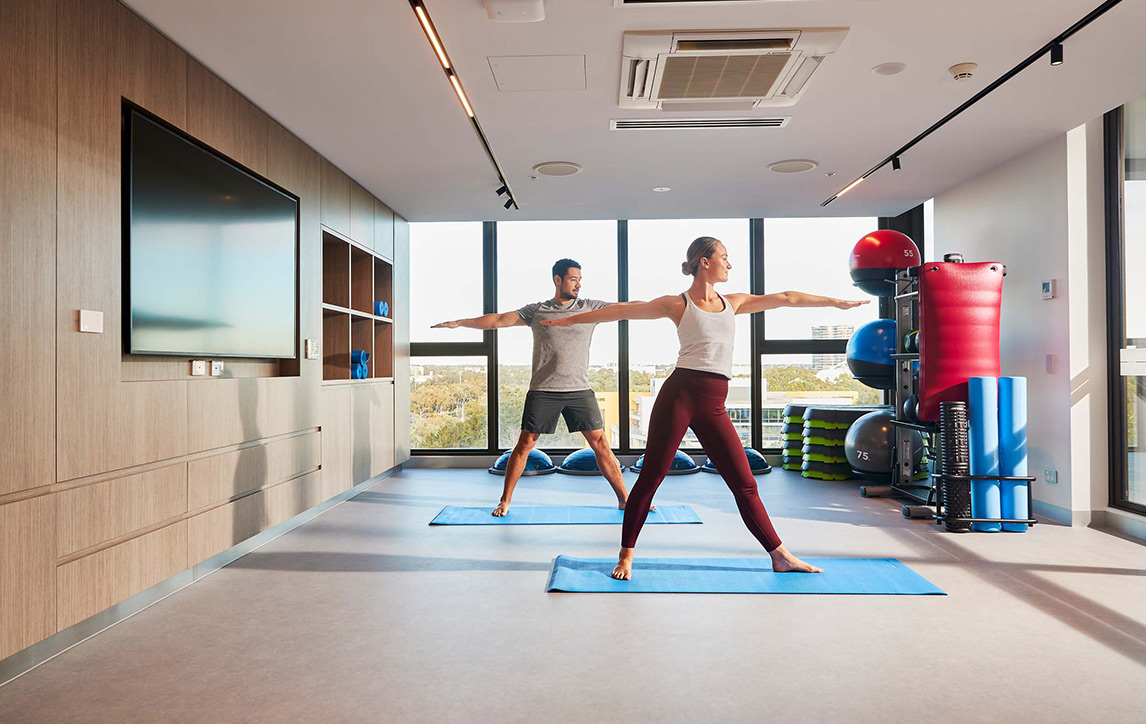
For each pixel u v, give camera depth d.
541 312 5.20
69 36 2.68
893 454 6.03
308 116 4.32
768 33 3.25
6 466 2.39
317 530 4.71
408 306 7.43
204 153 3.57
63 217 2.64
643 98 4.00
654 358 7.88
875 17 3.13
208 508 3.64
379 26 3.20
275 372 4.60
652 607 3.13
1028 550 4.11
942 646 2.68
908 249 5.91
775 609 3.10
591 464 7.15
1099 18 3.15
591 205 6.73
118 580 2.95
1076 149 4.71
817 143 4.88
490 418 7.86
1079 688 2.33
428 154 5.11
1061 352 4.79
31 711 2.20
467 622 2.97
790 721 2.11
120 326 2.95
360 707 2.21
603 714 2.16
